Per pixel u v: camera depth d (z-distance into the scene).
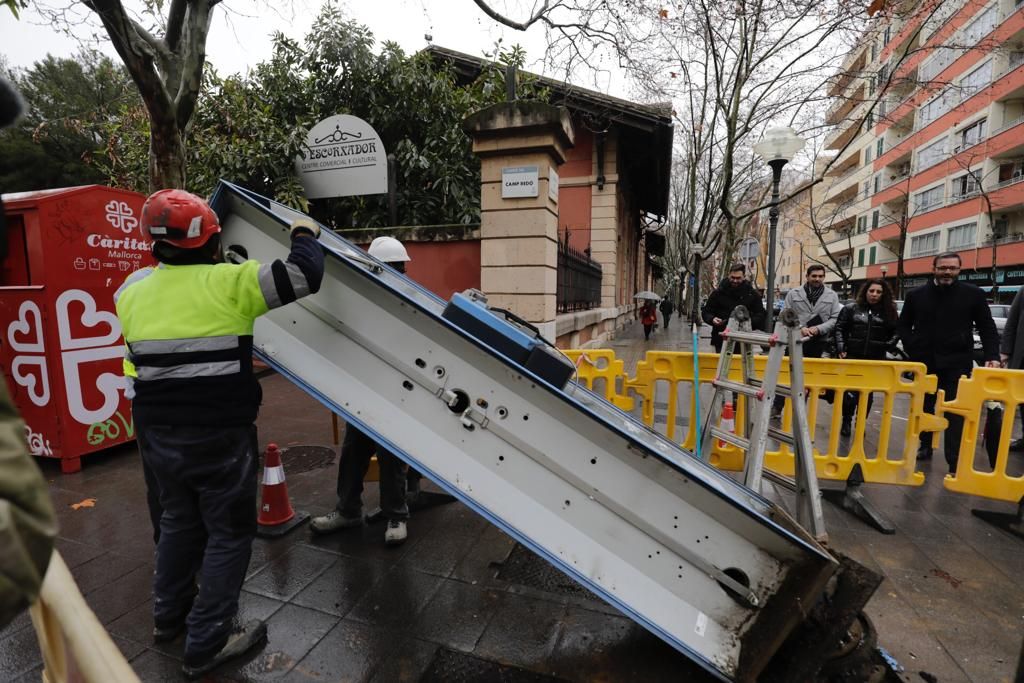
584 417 1.99
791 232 60.09
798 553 1.87
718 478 2.59
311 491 3.79
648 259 38.00
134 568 2.76
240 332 1.99
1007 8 24.59
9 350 4.00
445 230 6.78
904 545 3.17
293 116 10.04
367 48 9.69
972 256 29.34
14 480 0.69
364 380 2.25
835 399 3.78
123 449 4.59
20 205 3.80
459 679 2.04
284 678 2.03
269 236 2.38
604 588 1.99
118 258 4.28
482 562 2.85
